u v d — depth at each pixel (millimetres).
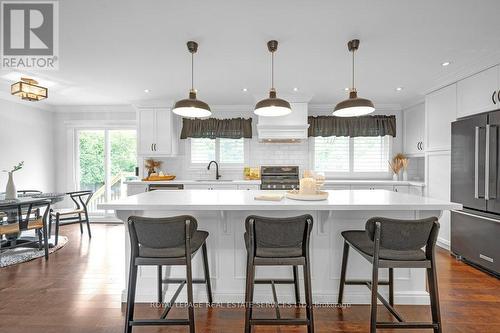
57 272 2883
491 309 2127
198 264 2279
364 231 2107
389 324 1635
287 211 2207
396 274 2252
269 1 1884
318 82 3705
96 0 1859
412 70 3209
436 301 1621
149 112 4820
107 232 4574
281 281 2119
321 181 2285
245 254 2254
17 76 3420
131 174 5406
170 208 1857
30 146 4805
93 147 5410
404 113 4945
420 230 1578
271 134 4441
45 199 3400
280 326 1959
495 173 2668
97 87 3941
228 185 4562
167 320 1697
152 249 1752
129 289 1706
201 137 5020
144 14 2037
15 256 3340
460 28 2238
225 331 1892
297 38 2418
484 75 2910
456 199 3160
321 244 2230
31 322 1991
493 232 2703
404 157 4836
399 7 1942
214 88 4000
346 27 2225
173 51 2695
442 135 3576
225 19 2109
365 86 3873
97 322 1993
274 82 3699
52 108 5234
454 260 3145
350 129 4906
